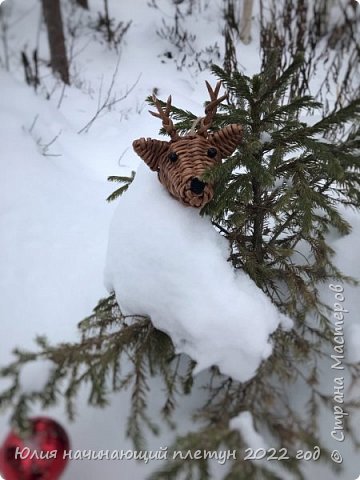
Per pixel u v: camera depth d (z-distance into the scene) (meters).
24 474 0.41
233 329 0.45
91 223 0.90
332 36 1.77
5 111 1.21
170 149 0.46
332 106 1.41
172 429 0.44
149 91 1.75
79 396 0.55
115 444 0.50
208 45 2.09
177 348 0.48
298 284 0.53
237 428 0.40
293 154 0.94
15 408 0.41
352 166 0.47
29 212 0.89
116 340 0.48
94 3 2.46
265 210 0.53
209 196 0.46
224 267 0.48
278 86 0.47
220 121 0.51
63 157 1.22
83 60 2.04
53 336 0.65
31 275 0.76
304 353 0.46
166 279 0.46
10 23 2.22
